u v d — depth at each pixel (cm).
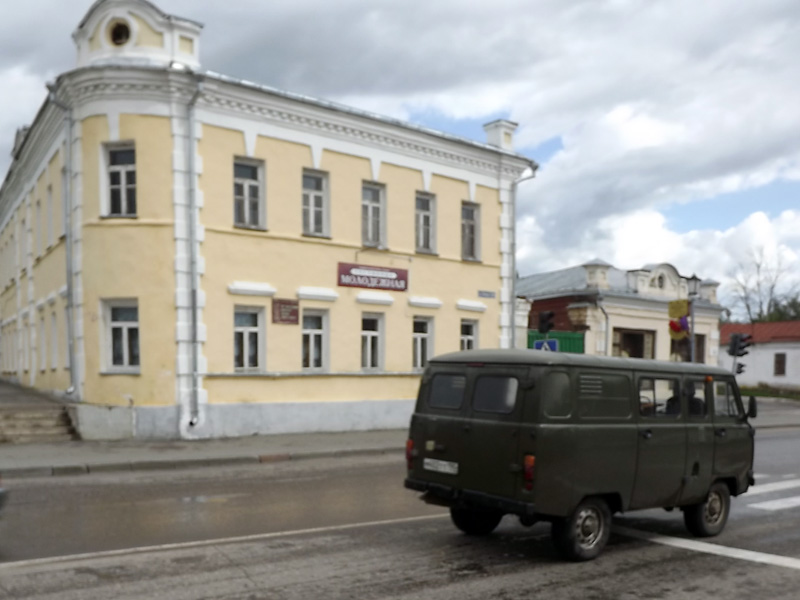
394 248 2041
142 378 1625
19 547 725
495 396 726
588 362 728
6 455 1339
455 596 596
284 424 1789
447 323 2169
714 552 766
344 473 1291
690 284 2325
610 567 698
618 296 2891
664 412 791
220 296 1702
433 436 772
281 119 1812
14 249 2736
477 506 721
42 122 1934
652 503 768
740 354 2334
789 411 3253
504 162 2317
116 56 1652
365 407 1945
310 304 1858
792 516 966
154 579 623
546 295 2978
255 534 799
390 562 696
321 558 704
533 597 599
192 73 1633
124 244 1633
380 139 2011
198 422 1647
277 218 1806
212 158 1702
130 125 1633
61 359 1903
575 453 698
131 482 1154
